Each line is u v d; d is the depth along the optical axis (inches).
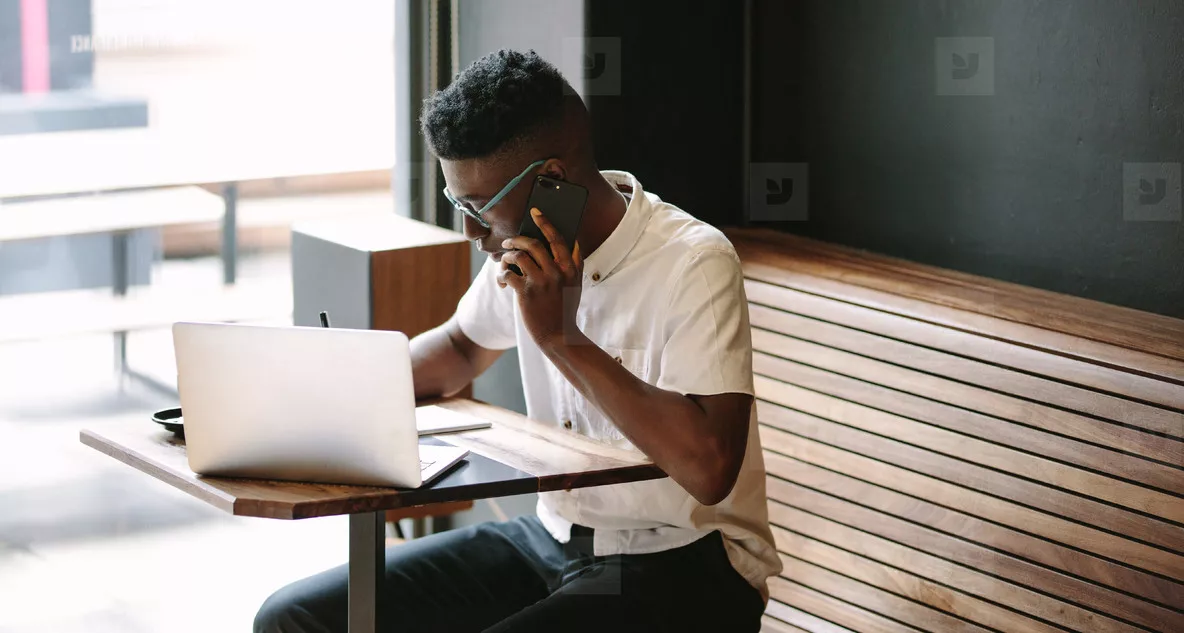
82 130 137.4
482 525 89.5
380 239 118.3
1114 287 103.8
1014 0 107.1
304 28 136.2
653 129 122.3
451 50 129.1
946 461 97.4
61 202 139.7
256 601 123.3
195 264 149.6
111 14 135.2
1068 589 91.0
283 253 152.6
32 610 117.4
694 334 73.7
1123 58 100.8
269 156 142.6
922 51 114.0
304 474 65.9
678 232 77.7
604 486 80.2
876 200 119.6
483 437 75.4
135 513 136.2
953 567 97.5
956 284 108.5
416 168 132.4
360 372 62.7
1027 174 108.3
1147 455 86.4
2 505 132.4
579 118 75.1
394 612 80.4
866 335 102.3
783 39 124.3
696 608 75.7
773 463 109.0
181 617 119.0
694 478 69.8
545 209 71.4
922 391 98.6
